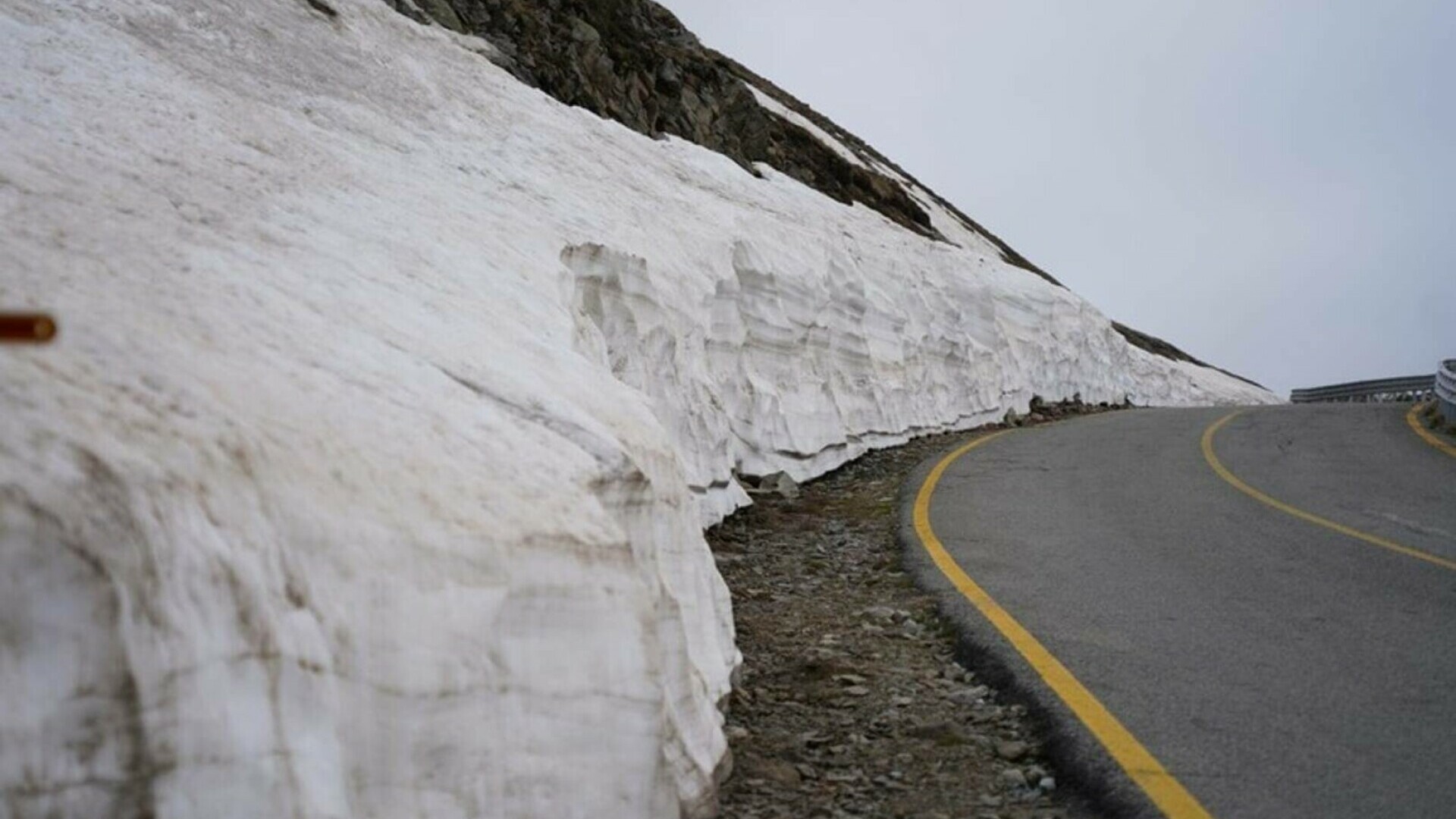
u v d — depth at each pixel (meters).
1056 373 30.08
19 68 6.64
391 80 12.30
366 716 2.93
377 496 3.33
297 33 11.67
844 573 9.45
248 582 2.71
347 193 7.54
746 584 9.03
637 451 5.33
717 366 13.04
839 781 4.87
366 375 4.29
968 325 26.19
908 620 7.65
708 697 4.96
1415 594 8.15
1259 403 50.09
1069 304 32.47
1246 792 4.48
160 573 2.48
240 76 9.59
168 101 7.43
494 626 3.36
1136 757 4.84
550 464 4.29
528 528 3.66
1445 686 5.91
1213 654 6.48
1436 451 18.11
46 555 2.26
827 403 16.03
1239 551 9.78
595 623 3.68
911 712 5.78
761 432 13.66
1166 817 4.24
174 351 3.46
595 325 8.44
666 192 15.37
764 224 17.03
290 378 3.81
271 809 2.56
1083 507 12.38
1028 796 4.69
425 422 4.10
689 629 5.30
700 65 26.00
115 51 7.98
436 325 5.55
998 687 6.09
